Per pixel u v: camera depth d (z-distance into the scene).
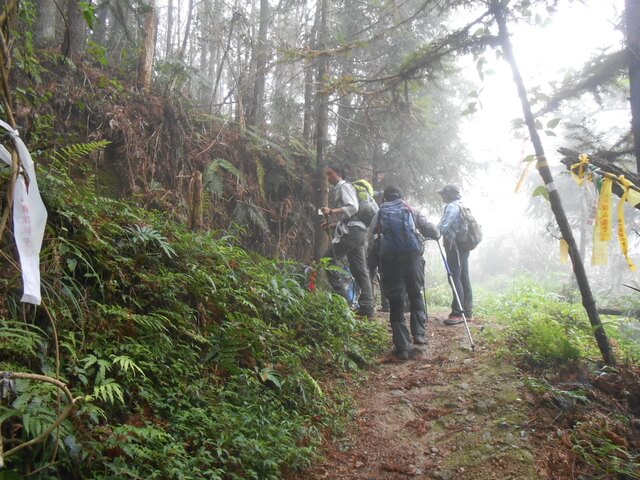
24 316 2.83
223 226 7.12
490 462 3.53
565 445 3.56
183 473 2.72
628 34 4.63
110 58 7.74
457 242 6.80
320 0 9.04
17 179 1.88
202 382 3.59
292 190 8.59
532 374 4.53
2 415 2.28
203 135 7.47
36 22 5.76
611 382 4.20
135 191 5.84
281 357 4.32
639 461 3.37
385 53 9.38
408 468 3.58
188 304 4.21
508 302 8.29
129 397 3.13
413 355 5.51
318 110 8.89
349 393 4.70
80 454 2.46
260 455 3.21
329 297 5.70
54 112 5.48
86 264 3.47
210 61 11.47
